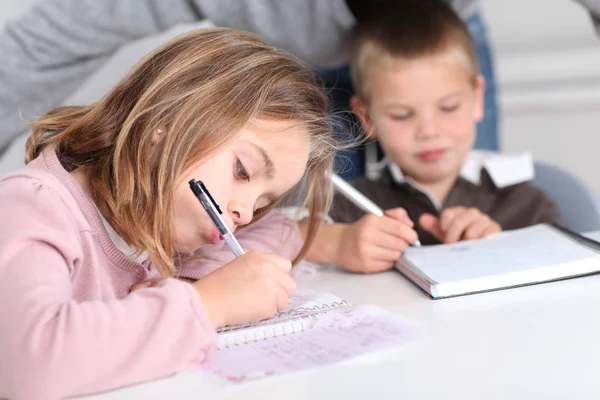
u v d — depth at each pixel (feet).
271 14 4.61
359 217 4.88
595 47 7.32
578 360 1.99
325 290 3.04
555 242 3.22
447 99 4.70
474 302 2.64
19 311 2.04
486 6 7.49
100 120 2.89
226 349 2.24
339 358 2.09
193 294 2.17
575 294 2.63
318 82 3.40
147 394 1.95
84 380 1.97
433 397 1.81
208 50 2.91
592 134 7.50
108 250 2.79
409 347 2.16
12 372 1.99
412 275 3.04
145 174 2.75
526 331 2.26
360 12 5.04
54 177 2.62
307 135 2.97
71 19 4.58
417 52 4.64
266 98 2.84
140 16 4.57
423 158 4.79
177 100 2.79
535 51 7.41
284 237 3.59
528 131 7.57
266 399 1.85
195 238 2.81
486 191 4.98
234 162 2.77
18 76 4.69
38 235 2.27
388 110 4.77
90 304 2.10
